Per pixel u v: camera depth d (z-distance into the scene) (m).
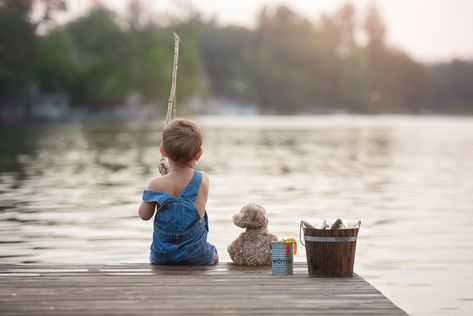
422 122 137.88
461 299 8.67
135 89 117.44
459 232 13.55
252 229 7.45
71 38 122.06
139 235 12.67
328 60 194.50
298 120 139.38
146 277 6.79
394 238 12.88
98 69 111.00
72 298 6.01
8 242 12.00
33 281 6.61
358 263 10.73
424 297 8.77
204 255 7.40
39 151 38.00
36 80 106.31
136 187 21.11
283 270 6.94
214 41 186.38
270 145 46.66
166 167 7.66
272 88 184.88
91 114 117.81
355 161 33.72
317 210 16.58
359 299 5.99
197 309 5.69
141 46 120.56
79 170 26.92
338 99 195.25
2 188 20.69
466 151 42.59
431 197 19.58
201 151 7.40
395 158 36.19
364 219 15.27
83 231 13.12
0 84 96.75
